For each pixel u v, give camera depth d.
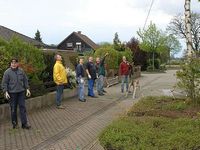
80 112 15.02
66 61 25.30
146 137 7.10
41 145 9.68
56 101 16.31
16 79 11.54
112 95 21.42
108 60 31.41
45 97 16.22
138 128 7.73
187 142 6.84
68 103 17.56
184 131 7.58
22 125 11.66
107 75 31.03
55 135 10.83
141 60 59.78
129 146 6.77
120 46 39.34
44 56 18.05
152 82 33.09
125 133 7.27
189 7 13.38
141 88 26.17
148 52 62.03
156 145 6.84
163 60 75.31
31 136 10.67
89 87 20.34
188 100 11.94
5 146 9.56
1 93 13.20
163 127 8.04
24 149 9.29
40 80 17.00
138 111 10.30
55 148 9.36
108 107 16.56
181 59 13.13
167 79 37.88
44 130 11.46
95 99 19.36
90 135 10.84
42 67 16.86
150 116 9.55
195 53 12.72
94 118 13.69
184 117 9.44
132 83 22.16
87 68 20.22
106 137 7.16
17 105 12.38
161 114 9.92
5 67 13.44
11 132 11.12
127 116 9.52
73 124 12.49
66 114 14.46
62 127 11.95
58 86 15.84
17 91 11.52
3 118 12.80
